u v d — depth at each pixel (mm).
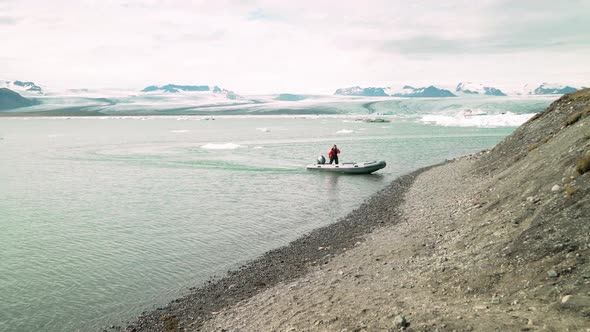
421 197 37062
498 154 40938
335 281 19297
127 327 17859
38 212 39156
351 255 23500
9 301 20703
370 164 56938
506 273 14258
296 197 43750
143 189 49906
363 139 115250
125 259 26375
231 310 18312
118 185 52719
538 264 13688
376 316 13750
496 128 153875
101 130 179375
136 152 89875
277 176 58062
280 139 120750
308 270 22297
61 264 25672
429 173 51156
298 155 82000
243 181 54438
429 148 88188
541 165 24375
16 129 187750
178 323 17719
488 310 12141
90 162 74812
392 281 17406
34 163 74125
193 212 38188
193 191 48250
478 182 35344
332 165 59875
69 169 66875
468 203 27719
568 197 16672
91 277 23578
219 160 75062
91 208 40531
